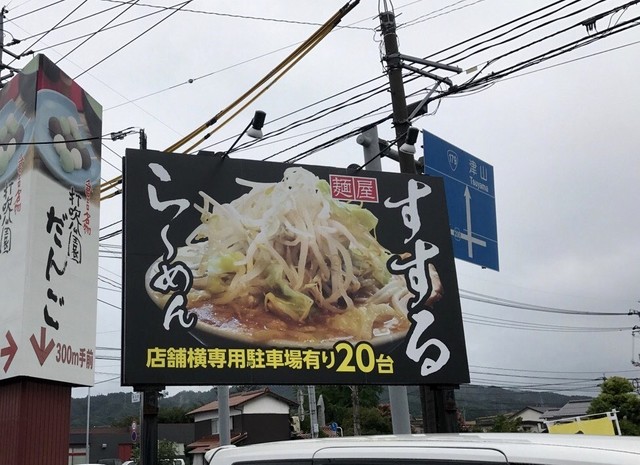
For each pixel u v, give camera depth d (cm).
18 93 1370
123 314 929
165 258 968
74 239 1343
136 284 944
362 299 1048
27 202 1264
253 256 1009
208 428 4162
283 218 1045
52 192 1307
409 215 1123
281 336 984
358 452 331
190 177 1016
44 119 1325
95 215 1419
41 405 1234
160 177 1003
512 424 4184
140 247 962
